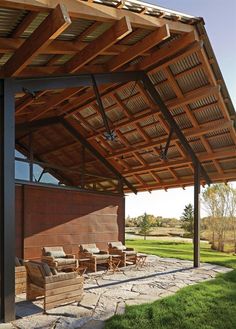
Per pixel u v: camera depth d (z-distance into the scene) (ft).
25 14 16.52
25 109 33.53
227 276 29.63
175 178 43.34
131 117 35.47
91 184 45.09
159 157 37.04
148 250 55.72
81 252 35.94
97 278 29.25
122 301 21.33
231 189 78.28
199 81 30.01
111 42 19.30
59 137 42.06
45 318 18.01
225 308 20.06
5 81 19.39
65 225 40.63
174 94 31.78
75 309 19.54
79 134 41.63
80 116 38.11
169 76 29.78
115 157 43.52
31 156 39.09
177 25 24.12
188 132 35.12
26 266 21.72
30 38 17.47
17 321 17.51
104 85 30.48
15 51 18.88
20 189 36.78
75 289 21.18
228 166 38.75
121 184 48.49
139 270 33.60
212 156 37.09
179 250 57.72
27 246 36.24
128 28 18.30
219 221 77.61
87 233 43.19
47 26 16.05
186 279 28.84
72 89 29.50
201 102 31.99
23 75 20.68
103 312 19.03
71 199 41.73
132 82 31.04
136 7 19.95
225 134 34.71
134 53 23.61
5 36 18.47
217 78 29.68
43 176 41.24
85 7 17.24
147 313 18.80
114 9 18.80
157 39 22.06
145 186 47.78
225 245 74.95
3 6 14.83
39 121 38.70
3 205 18.07
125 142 39.83
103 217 45.62
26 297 21.65
